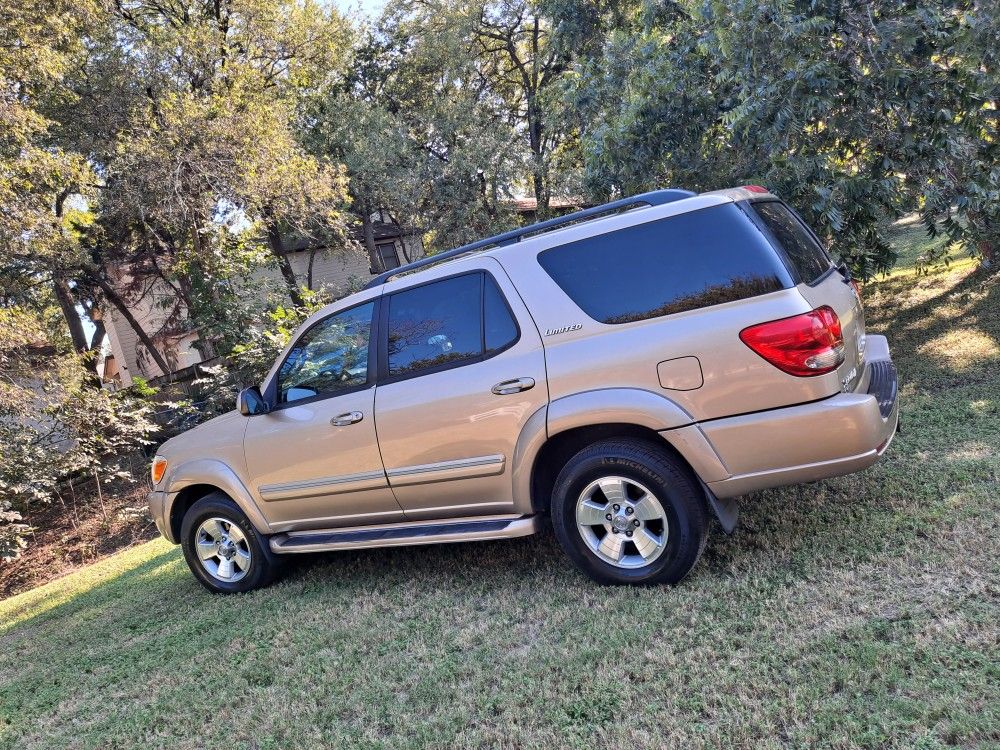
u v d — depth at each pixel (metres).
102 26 16.72
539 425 3.79
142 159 15.35
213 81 18.05
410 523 4.47
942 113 7.03
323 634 3.96
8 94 12.50
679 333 3.49
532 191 27.42
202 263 16.16
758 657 2.86
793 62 6.99
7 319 11.90
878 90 7.23
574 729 2.68
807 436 3.32
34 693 4.22
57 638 5.29
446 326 4.16
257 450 4.85
